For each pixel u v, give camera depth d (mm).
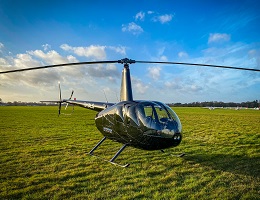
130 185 5680
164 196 5023
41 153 9227
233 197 5031
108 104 8930
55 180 6066
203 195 5129
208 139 13203
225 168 7297
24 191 5254
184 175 6582
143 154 9164
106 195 5074
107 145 11039
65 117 30375
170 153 9406
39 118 27844
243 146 11086
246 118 33125
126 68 7602
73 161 8008
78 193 5195
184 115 39906
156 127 6262
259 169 7188
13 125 19531
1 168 7105
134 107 6773
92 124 21297
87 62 7172
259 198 4996
